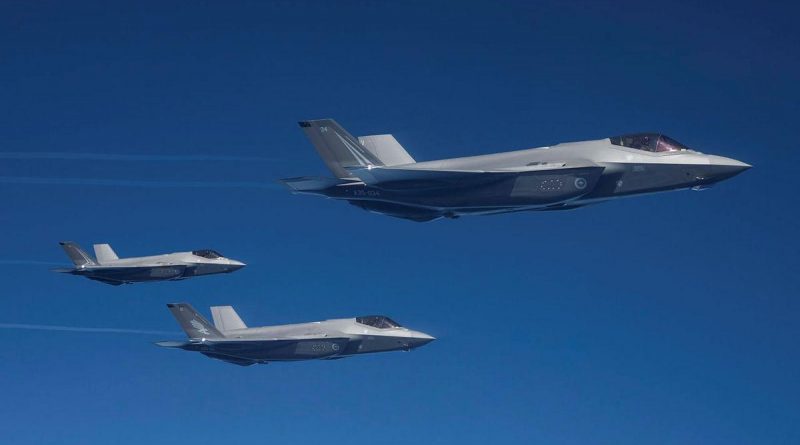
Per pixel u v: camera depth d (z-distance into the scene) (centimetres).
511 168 5606
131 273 12669
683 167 5581
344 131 6119
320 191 5934
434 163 5878
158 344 9138
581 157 5691
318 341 9269
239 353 9419
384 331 9356
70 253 12694
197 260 12988
